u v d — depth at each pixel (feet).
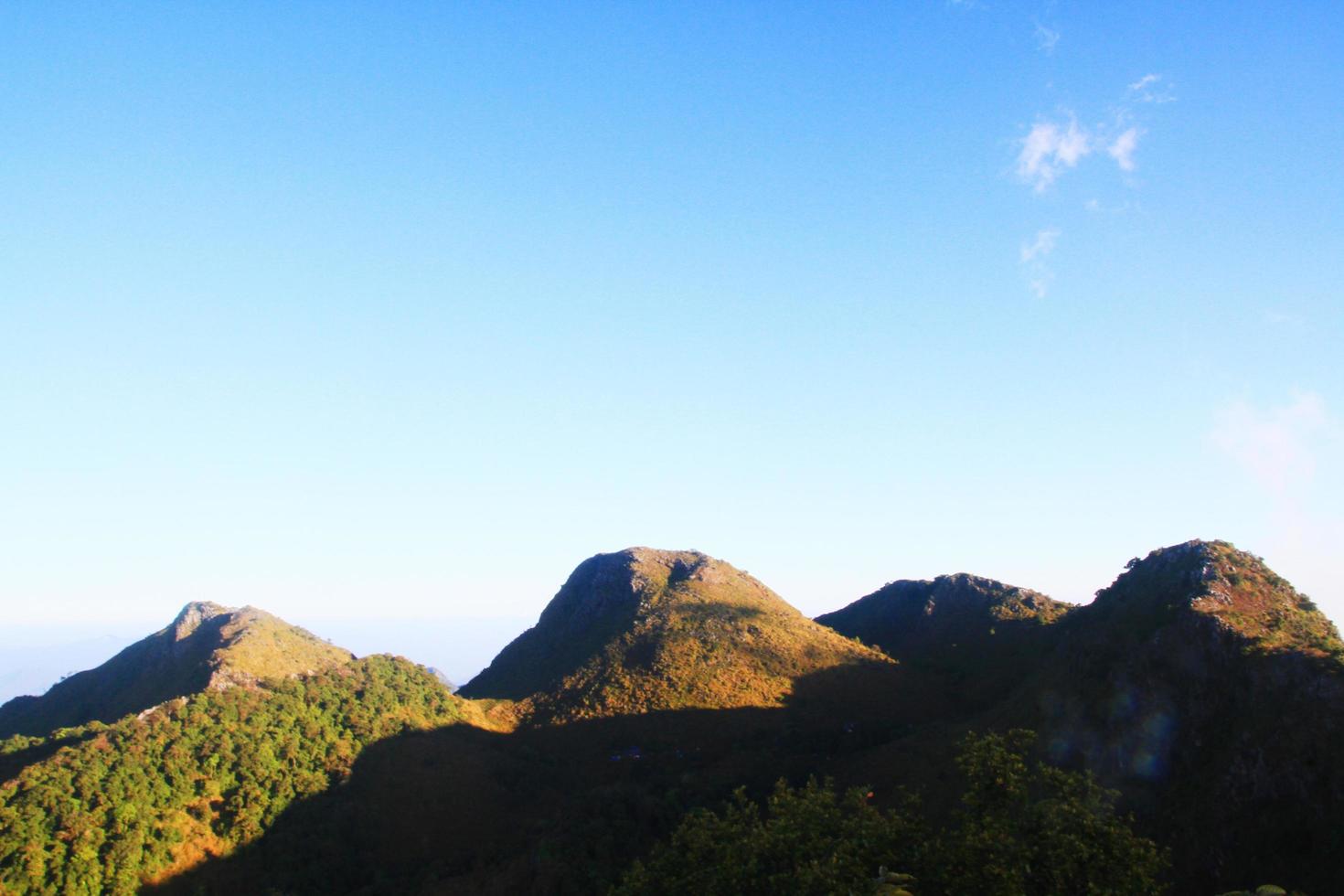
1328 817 152.66
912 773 252.42
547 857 217.77
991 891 107.34
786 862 129.08
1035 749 232.53
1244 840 165.58
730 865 128.57
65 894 204.64
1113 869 108.27
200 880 227.81
